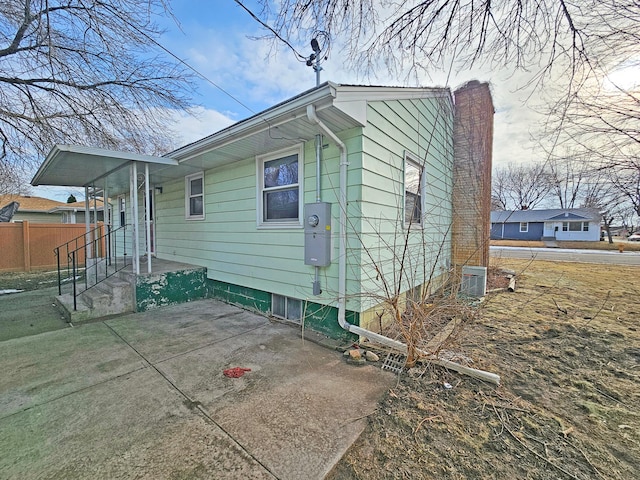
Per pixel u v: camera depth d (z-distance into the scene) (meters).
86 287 5.63
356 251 3.60
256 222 4.86
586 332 3.97
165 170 5.89
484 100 7.38
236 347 3.49
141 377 2.77
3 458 1.76
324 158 3.88
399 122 4.56
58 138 6.94
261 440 1.92
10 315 4.96
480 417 2.17
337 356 3.27
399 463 1.74
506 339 3.73
